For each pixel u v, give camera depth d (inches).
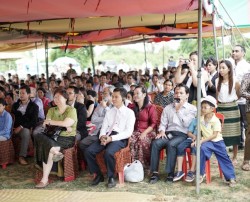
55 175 197.5
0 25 313.3
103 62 1126.4
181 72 212.5
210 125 177.6
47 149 184.5
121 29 391.5
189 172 183.0
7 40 395.9
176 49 1467.8
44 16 239.1
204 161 175.9
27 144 231.1
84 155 190.2
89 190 178.2
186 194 167.8
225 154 178.1
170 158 182.9
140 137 194.9
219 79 203.9
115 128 188.7
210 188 174.9
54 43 553.6
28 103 239.0
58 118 194.4
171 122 192.2
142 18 311.1
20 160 229.6
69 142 192.4
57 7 202.5
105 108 220.4
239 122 205.3
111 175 181.5
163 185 181.2
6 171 217.0
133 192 172.4
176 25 379.6
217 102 205.3
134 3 196.4
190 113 187.8
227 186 177.3
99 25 344.5
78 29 368.2
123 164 184.7
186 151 186.2
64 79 410.6
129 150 190.7
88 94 258.5
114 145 181.6
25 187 186.7
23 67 1039.6
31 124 234.7
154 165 186.2
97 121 218.5
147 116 198.4
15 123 237.1
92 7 204.5
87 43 603.5
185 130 189.2
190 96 205.6
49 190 180.2
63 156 190.9
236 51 223.9
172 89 240.2
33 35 391.5
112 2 192.7
